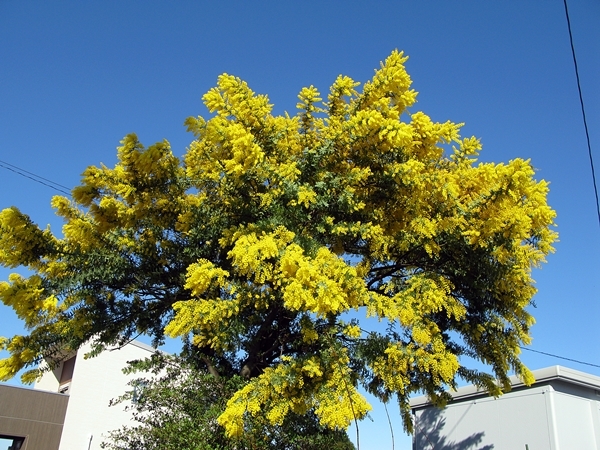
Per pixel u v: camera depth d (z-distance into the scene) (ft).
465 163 26.84
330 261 21.97
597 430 36.17
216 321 22.38
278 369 22.54
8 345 26.76
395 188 25.13
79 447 53.36
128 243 26.81
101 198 24.85
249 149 22.57
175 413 24.21
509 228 24.43
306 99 25.95
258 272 21.33
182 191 26.00
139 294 28.53
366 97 25.09
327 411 21.02
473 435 40.50
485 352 29.48
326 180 24.67
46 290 24.79
